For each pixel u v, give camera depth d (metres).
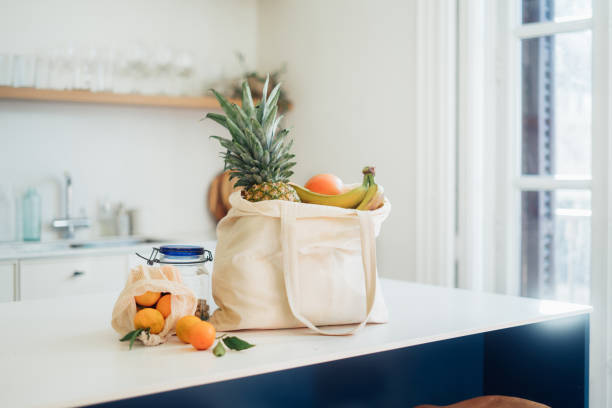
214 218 3.92
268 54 3.97
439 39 2.70
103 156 3.53
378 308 1.29
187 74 3.58
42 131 3.36
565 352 1.52
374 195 1.27
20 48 3.29
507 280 2.57
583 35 2.30
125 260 3.04
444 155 2.70
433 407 1.31
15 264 2.75
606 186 2.19
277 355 1.05
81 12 3.45
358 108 3.20
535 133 2.48
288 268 1.20
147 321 1.13
